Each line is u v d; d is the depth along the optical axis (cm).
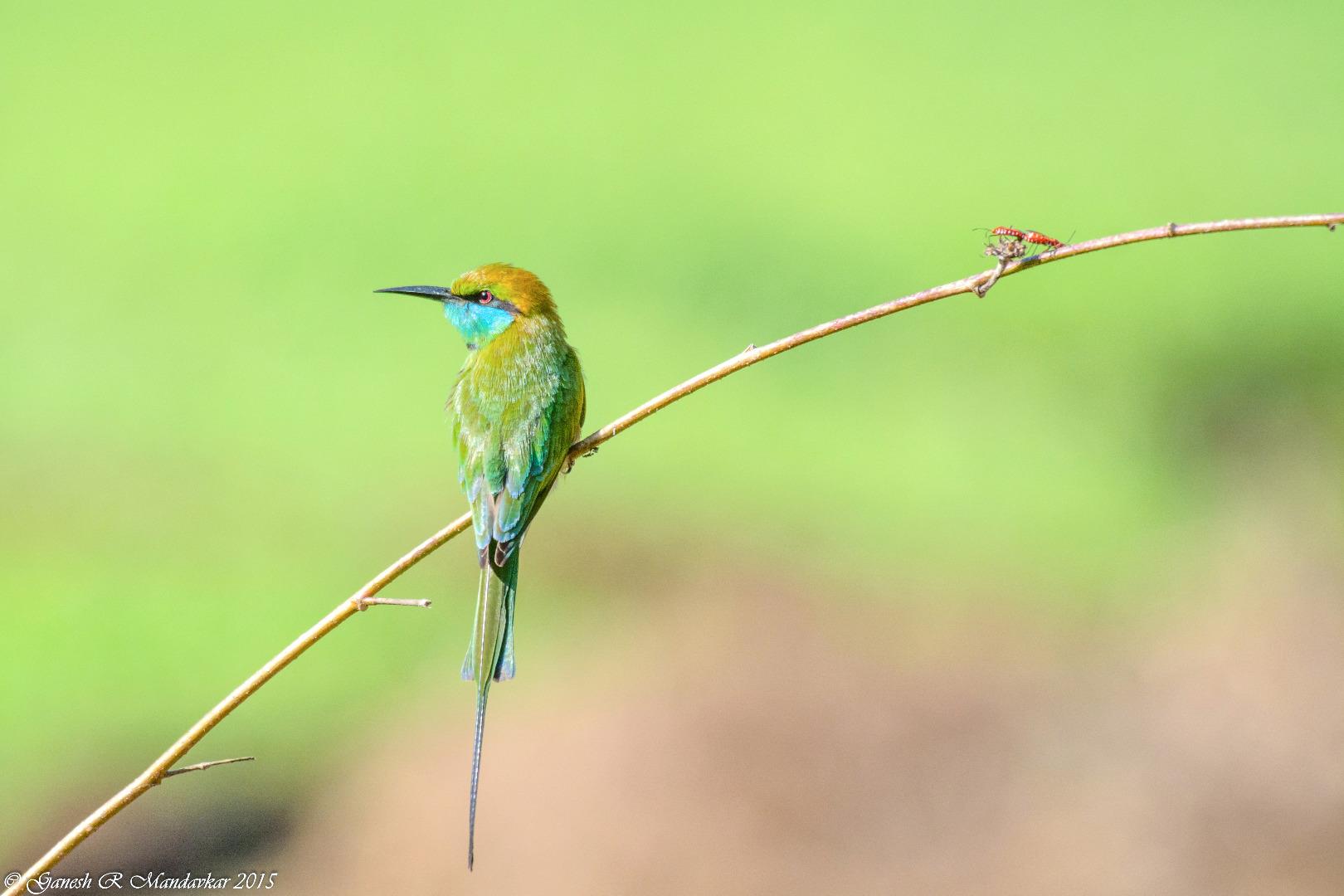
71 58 2711
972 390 1814
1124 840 1073
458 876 1066
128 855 1092
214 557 1455
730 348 1859
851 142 2414
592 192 2250
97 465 1619
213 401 1756
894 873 1051
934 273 2034
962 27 2992
